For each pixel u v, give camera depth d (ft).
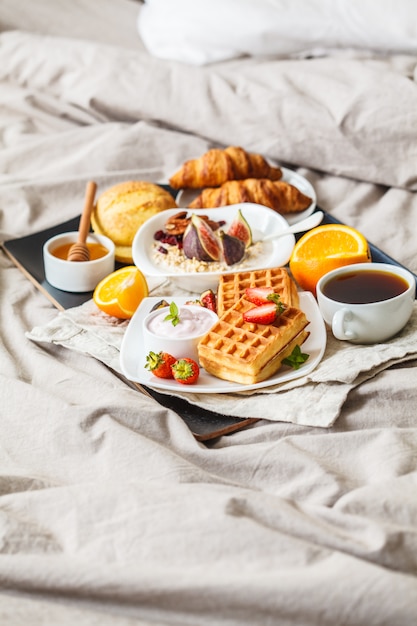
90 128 5.58
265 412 3.92
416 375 3.97
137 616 3.41
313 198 5.03
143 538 3.50
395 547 3.44
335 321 4.06
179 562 3.45
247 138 5.32
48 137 5.54
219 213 4.81
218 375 4.05
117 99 5.57
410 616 3.28
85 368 4.23
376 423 3.92
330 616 3.31
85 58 5.81
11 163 5.46
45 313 4.52
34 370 4.19
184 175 5.07
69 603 3.44
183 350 4.10
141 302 4.34
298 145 5.21
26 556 3.48
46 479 3.80
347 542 3.45
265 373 4.02
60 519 3.61
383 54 5.64
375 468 3.72
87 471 3.81
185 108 5.45
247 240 4.63
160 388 4.01
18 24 6.39
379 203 5.06
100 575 3.41
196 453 3.81
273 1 5.72
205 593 3.35
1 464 3.90
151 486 3.63
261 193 4.88
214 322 4.18
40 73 5.87
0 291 4.64
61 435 3.88
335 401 3.91
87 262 4.54
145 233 4.68
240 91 5.44
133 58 5.76
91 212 4.83
